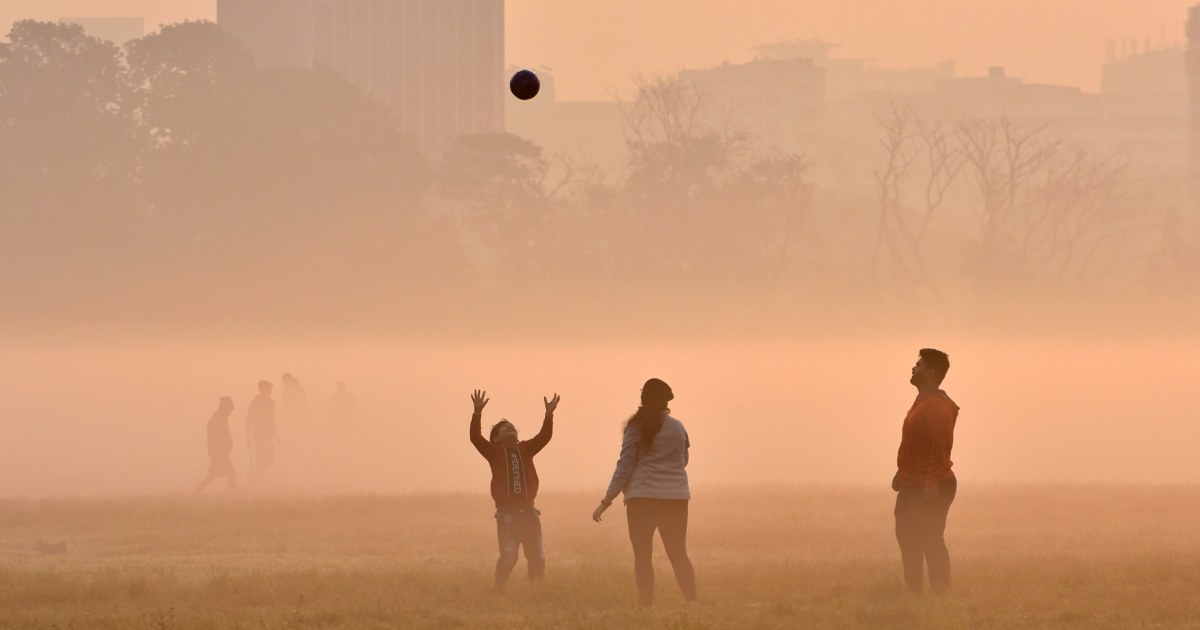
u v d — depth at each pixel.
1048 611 44.19
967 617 43.00
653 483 47.53
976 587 49.47
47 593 49.59
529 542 52.88
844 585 50.38
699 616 43.09
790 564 56.94
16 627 42.72
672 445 47.91
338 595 49.16
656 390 47.97
